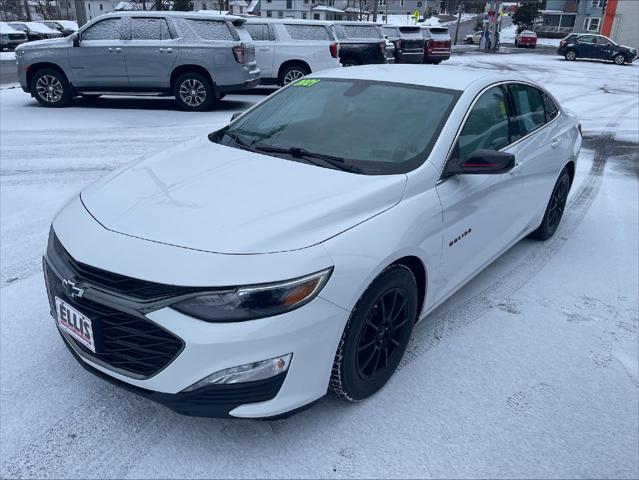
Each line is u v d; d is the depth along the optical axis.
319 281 2.25
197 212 2.46
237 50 10.83
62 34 37.59
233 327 2.12
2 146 7.59
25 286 3.76
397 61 23.28
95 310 2.29
